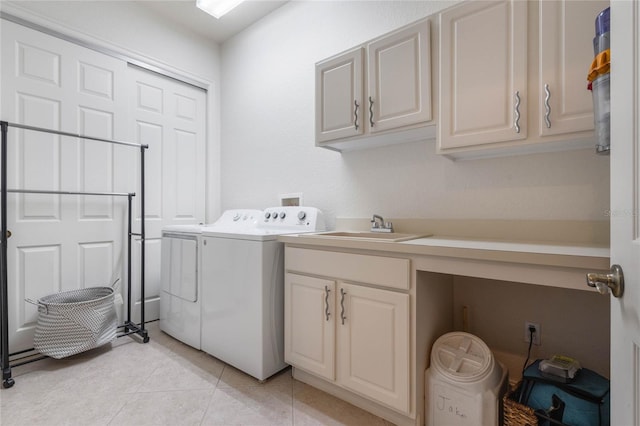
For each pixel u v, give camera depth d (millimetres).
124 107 2508
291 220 2189
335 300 1530
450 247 1197
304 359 1646
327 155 2307
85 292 2236
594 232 1374
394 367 1335
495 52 1320
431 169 1831
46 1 2100
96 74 2352
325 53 2320
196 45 2965
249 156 2850
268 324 1737
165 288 2383
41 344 1866
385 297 1360
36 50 2078
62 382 1706
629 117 625
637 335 590
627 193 633
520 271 1089
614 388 711
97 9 2342
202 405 1518
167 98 2803
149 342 2252
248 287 1771
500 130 1312
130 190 2545
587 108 1143
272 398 1579
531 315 1535
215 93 3105
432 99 1508
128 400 1551
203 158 3072
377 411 1448
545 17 1220
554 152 1477
